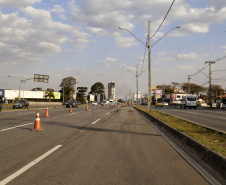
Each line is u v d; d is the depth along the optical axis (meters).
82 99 122.25
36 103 87.44
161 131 11.68
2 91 89.56
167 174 4.66
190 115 24.39
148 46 26.75
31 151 6.39
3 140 8.02
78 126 12.61
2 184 3.95
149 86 26.44
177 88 132.88
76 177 4.36
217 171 4.88
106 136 9.31
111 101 122.81
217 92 113.19
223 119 19.12
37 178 4.27
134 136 9.56
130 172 4.73
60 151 6.46
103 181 4.18
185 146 7.61
